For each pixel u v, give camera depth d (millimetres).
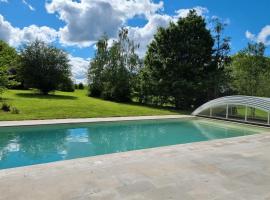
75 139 11562
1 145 10039
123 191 4598
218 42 30188
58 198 4219
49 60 32031
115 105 24609
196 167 6156
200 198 4426
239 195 4598
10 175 5219
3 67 18859
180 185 4977
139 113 19766
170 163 6418
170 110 25047
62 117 15070
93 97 36062
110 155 7012
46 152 9367
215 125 17219
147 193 4551
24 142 10547
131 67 34250
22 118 13602
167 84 27688
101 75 37000
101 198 4281
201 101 28984
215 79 27469
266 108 16234
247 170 6043
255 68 30062
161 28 29031
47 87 32156
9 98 23562
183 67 27234
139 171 5711
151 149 7918
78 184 4840
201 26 28609
